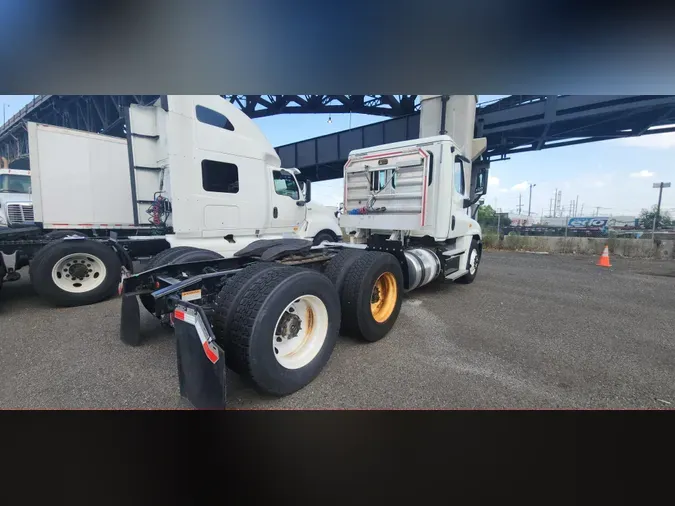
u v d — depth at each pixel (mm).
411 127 14266
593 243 12383
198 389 2230
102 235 6578
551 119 13328
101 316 4281
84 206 6391
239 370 2438
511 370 3000
